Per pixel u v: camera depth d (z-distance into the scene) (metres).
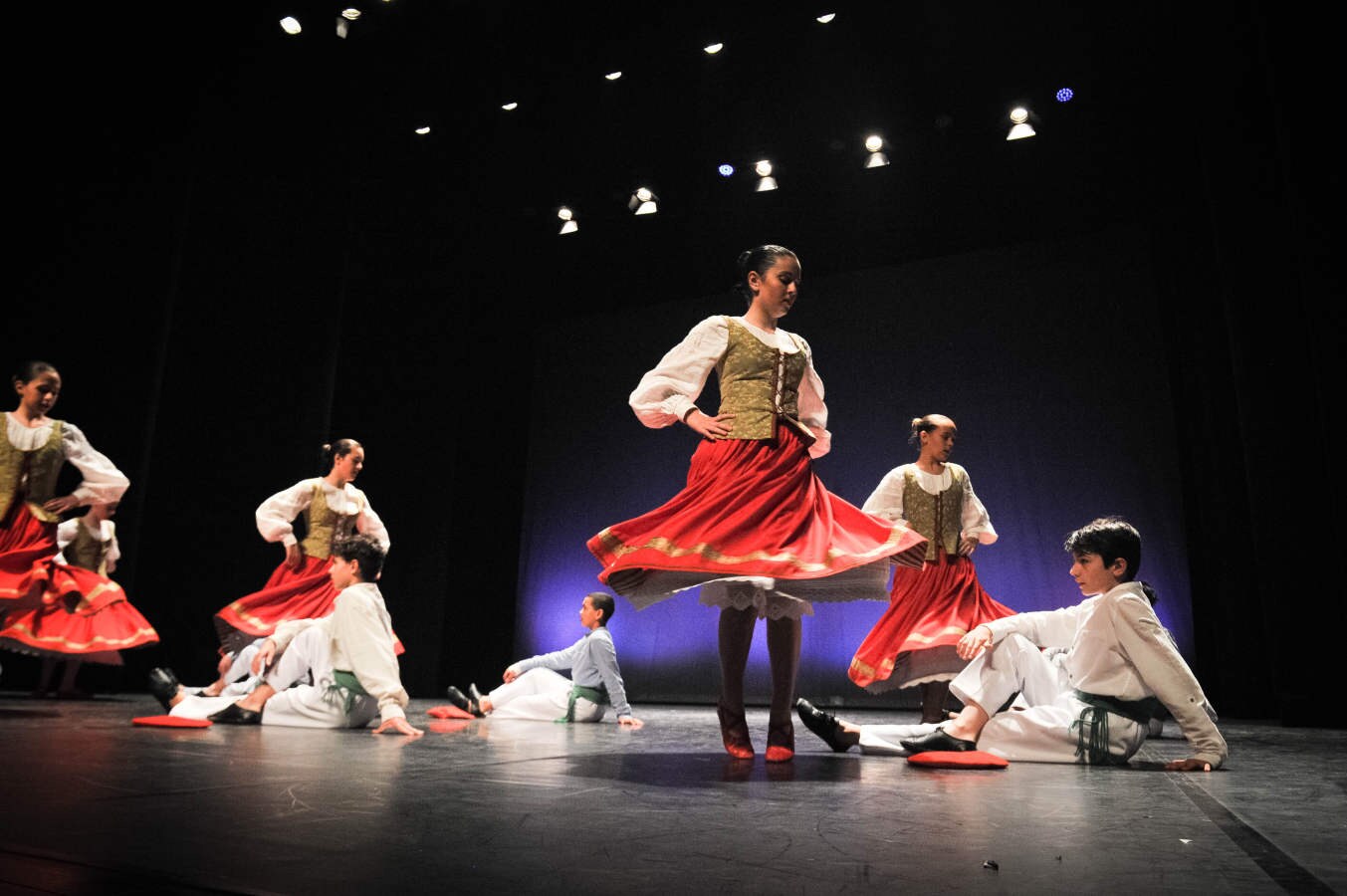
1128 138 6.57
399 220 8.22
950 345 7.62
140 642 4.07
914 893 0.99
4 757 2.15
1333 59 4.55
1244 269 5.05
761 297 2.65
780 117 7.04
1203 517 6.14
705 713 6.09
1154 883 1.06
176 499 6.76
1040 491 7.11
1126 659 2.54
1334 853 1.25
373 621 3.41
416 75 7.40
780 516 2.33
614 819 1.43
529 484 9.02
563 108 7.57
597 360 8.98
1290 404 4.85
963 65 6.59
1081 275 7.29
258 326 7.27
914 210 7.49
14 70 5.61
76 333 6.02
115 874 1.01
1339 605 4.61
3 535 3.69
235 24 6.53
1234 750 3.12
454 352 8.78
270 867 1.06
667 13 7.09
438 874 1.04
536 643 8.66
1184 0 5.52
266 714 3.46
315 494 4.92
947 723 2.65
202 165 6.95
